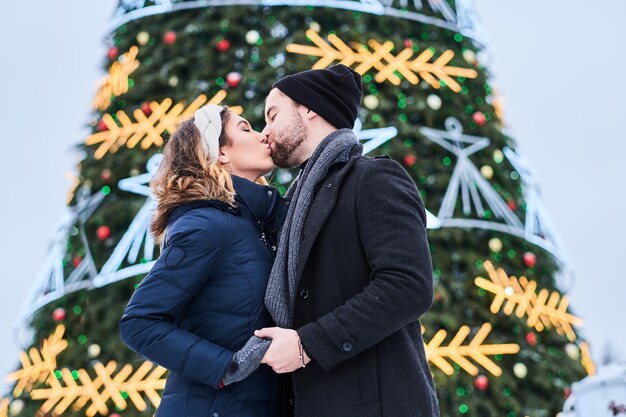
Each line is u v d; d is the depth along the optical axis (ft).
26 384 23.50
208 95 23.36
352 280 8.80
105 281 22.54
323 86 9.77
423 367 8.85
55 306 23.81
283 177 21.58
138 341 8.56
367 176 8.92
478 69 25.89
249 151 9.79
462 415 21.03
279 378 9.18
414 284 8.41
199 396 8.77
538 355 22.85
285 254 8.97
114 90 24.71
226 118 9.86
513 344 22.18
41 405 22.86
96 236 23.68
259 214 9.50
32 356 23.13
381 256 8.52
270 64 23.25
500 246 23.35
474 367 21.42
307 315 8.84
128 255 22.94
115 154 23.90
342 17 24.13
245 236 9.14
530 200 25.44
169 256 8.77
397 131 23.02
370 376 8.59
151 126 23.13
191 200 9.20
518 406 21.75
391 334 8.73
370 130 22.36
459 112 24.41
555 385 22.75
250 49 23.72
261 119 22.24
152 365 21.39
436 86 24.02
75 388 21.70
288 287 8.89
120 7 26.43
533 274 24.34
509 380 22.07
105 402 21.62
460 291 22.41
